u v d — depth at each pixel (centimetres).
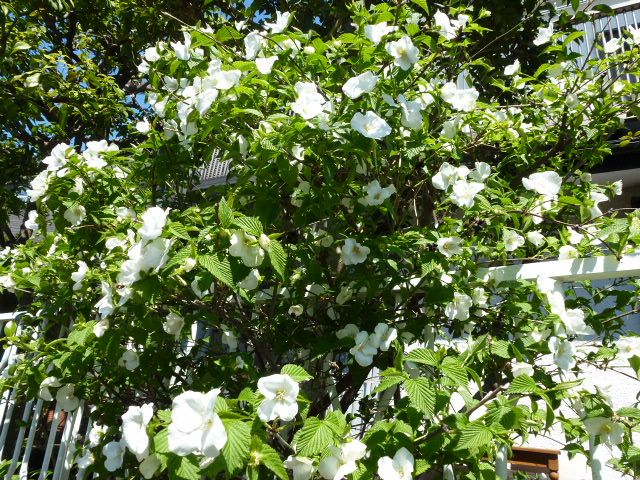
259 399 52
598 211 84
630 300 95
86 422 133
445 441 55
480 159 125
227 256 59
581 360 81
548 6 137
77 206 88
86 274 80
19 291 106
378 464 52
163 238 61
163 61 90
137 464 75
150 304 68
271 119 69
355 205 84
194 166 104
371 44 78
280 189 80
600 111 110
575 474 155
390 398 86
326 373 90
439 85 89
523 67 152
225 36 86
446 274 79
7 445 128
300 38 80
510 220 105
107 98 205
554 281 76
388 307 87
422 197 102
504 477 69
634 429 60
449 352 79
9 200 220
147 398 88
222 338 92
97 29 250
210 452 43
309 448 51
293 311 87
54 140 224
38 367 88
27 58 199
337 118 76
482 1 141
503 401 56
